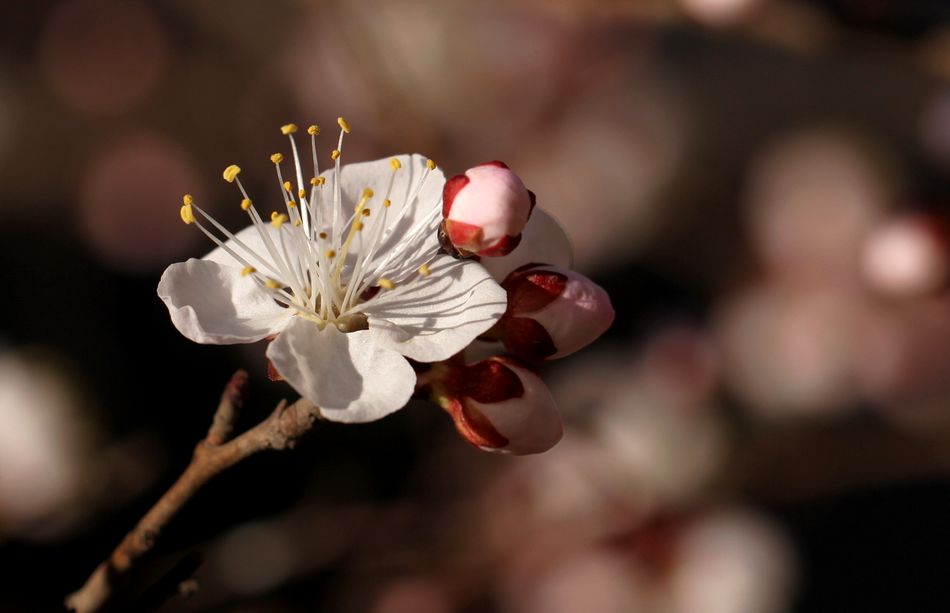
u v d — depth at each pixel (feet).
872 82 1.73
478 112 1.41
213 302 0.81
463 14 1.39
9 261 1.49
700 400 1.30
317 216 0.83
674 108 1.61
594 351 1.40
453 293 0.81
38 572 0.98
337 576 1.12
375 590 1.12
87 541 1.04
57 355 1.31
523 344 0.82
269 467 1.16
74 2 1.72
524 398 0.82
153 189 1.59
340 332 0.81
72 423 1.21
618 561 1.13
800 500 1.20
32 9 1.71
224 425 0.82
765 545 1.15
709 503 1.16
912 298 1.35
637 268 1.50
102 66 1.67
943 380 1.37
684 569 1.14
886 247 1.34
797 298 1.45
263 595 1.07
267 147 1.54
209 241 1.58
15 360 1.23
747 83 1.71
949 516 1.56
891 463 1.16
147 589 0.83
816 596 1.49
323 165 1.42
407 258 0.82
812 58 1.75
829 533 1.54
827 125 1.68
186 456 1.31
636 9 1.11
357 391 0.79
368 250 0.83
